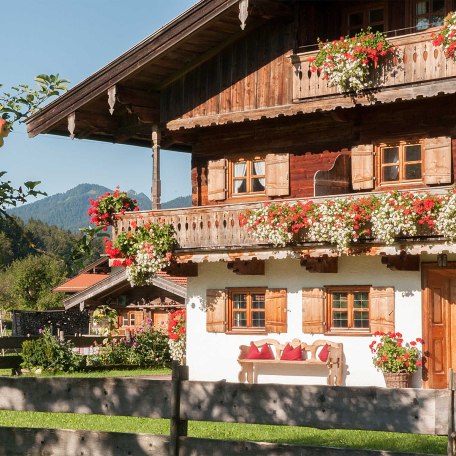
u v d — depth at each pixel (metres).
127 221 20.67
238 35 19.88
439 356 17.83
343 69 17.70
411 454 6.58
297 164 20.16
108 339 28.34
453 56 16.66
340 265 18.88
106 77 20.53
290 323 19.53
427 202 16.20
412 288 17.92
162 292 33.03
